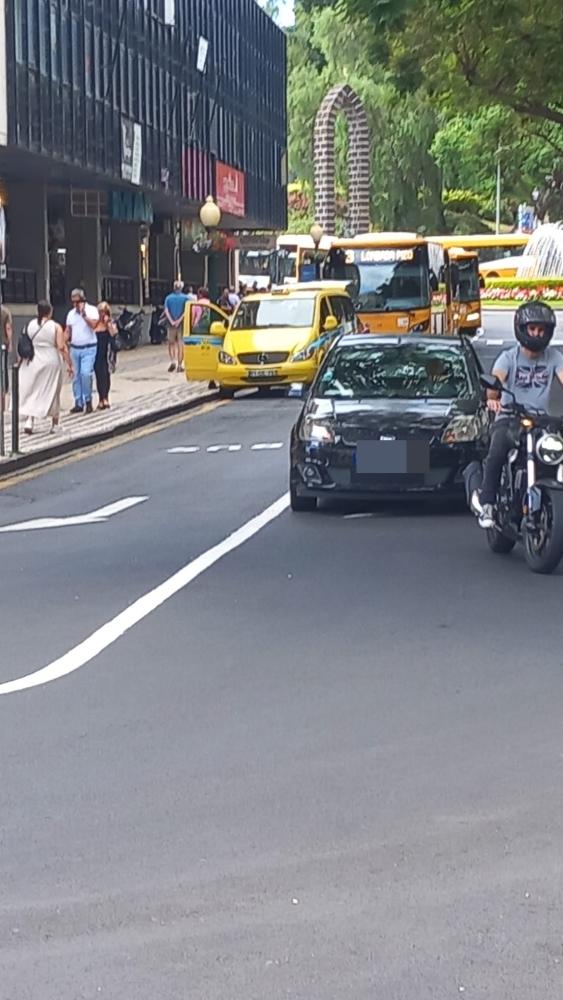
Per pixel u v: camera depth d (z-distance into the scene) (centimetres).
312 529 1363
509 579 1103
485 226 9425
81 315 2559
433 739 703
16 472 1902
